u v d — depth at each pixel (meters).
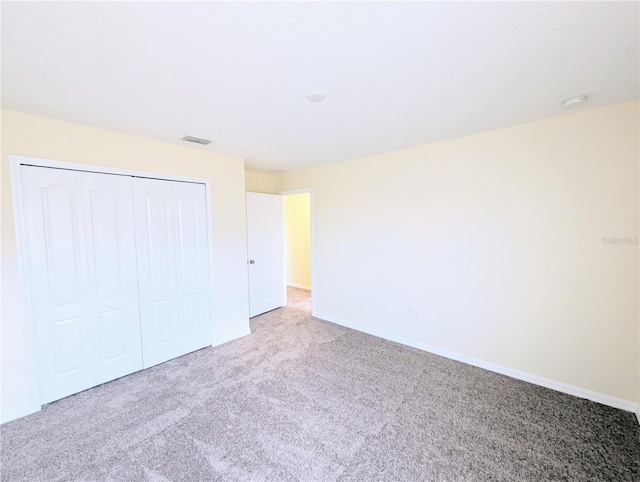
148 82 1.69
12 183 2.10
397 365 2.92
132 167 2.70
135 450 1.82
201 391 2.47
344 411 2.20
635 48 1.39
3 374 2.09
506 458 1.74
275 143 3.00
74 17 1.13
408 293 3.37
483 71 1.61
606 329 2.22
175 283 3.08
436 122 2.42
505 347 2.70
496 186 2.66
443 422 2.06
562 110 2.19
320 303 4.40
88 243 2.48
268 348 3.34
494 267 2.72
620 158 2.11
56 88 1.75
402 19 1.17
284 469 1.68
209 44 1.33
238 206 3.60
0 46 1.31
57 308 2.34
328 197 4.14
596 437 1.90
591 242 2.24
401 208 3.35
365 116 2.26
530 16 1.17
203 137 2.77
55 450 1.83
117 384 2.59
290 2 1.07
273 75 1.62
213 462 1.73
